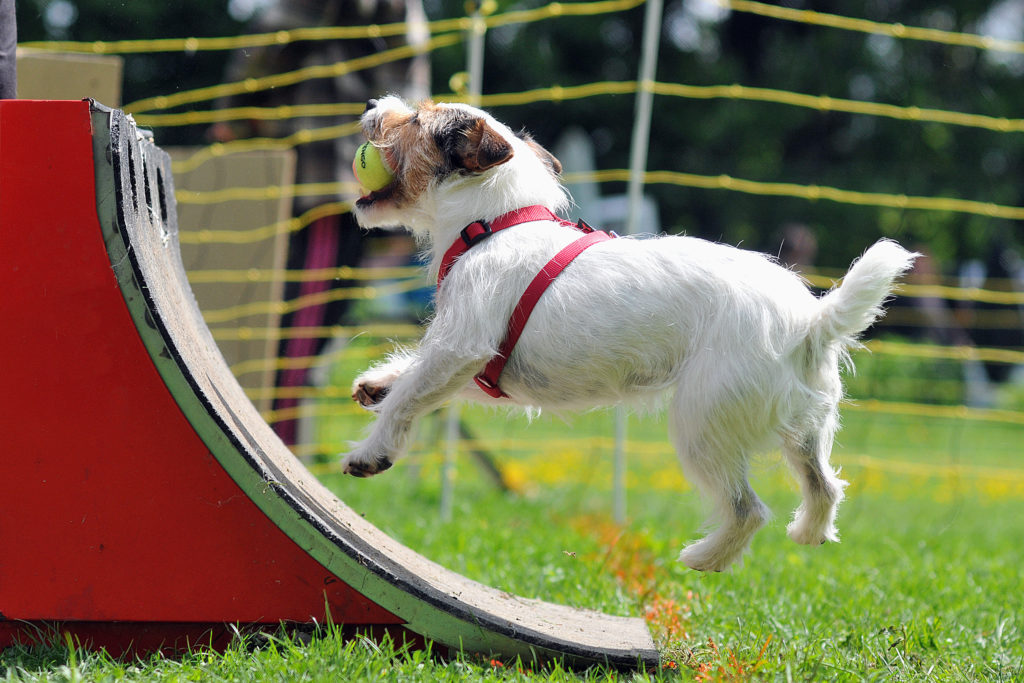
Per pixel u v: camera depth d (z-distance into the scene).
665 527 8.61
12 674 3.81
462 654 4.29
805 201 28.67
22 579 4.19
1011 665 4.67
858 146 29.20
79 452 4.20
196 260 9.29
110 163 4.11
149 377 4.19
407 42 10.12
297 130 10.02
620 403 4.78
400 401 4.63
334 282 10.33
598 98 28.56
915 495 13.22
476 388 5.00
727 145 28.97
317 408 11.12
